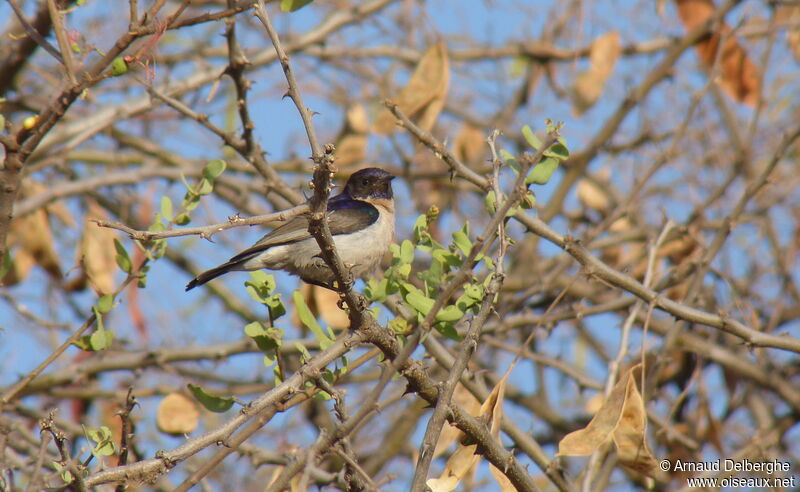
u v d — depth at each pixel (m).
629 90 14.22
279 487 6.64
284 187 10.95
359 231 10.99
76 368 12.88
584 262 9.21
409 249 7.20
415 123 11.10
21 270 12.48
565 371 12.05
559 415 14.43
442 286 6.55
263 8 6.02
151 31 7.55
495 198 7.18
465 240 7.20
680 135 12.64
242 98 10.40
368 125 14.18
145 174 13.66
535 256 15.33
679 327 11.47
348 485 6.69
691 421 12.96
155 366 13.22
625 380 7.92
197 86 13.35
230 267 10.80
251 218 5.81
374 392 6.43
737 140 15.38
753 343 9.15
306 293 11.52
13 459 7.61
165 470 6.63
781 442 14.35
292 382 6.96
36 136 7.65
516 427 9.99
